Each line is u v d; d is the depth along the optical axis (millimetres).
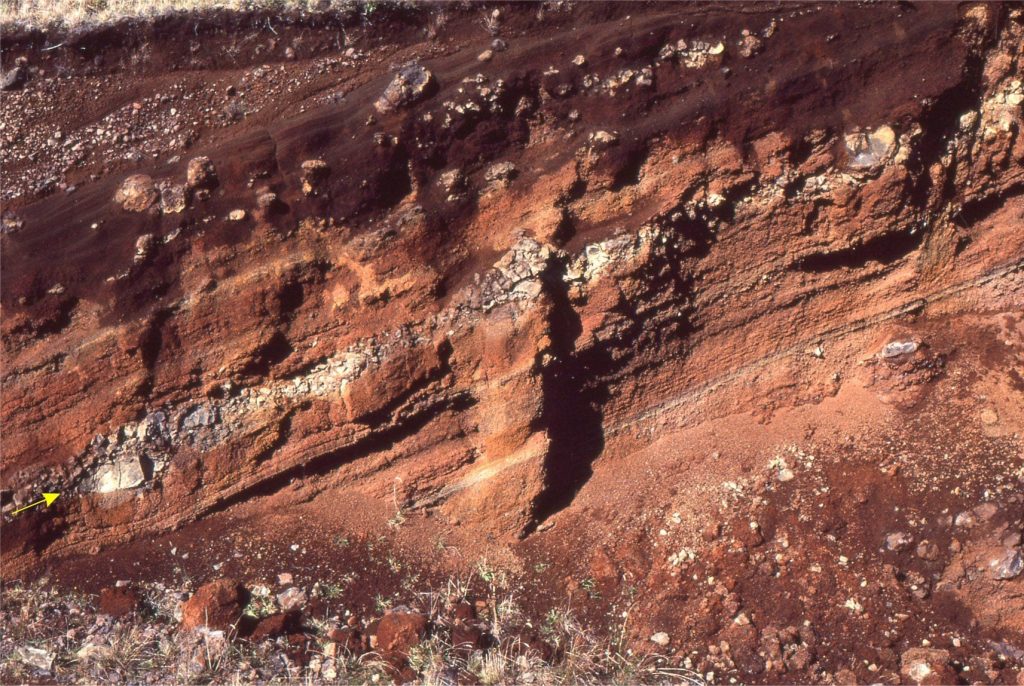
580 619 5672
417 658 5160
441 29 5961
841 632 5504
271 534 5766
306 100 5871
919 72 5707
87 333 5289
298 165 5422
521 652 5391
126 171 5703
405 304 5520
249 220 5371
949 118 5980
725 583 5715
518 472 5820
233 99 5914
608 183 5688
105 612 5293
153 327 5297
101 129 5855
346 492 5938
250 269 5367
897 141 5727
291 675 5039
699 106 5621
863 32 5734
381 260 5453
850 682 5258
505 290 5531
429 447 5887
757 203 5891
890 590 5664
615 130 5648
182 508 5676
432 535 5902
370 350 5508
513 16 5887
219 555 5648
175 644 5121
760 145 5711
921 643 5496
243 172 5406
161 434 5508
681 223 5844
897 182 5777
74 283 5281
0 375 5254
